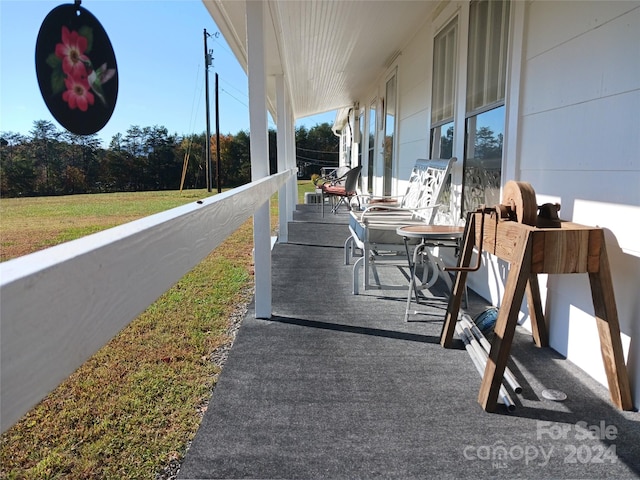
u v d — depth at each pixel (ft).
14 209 35.19
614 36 5.28
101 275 1.59
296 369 6.12
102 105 5.58
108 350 7.42
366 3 11.66
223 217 3.41
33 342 1.26
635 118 4.97
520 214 5.35
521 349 6.68
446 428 4.70
